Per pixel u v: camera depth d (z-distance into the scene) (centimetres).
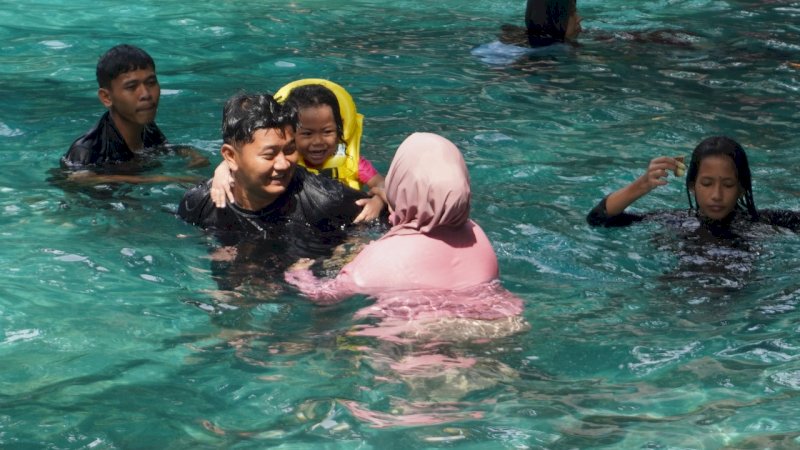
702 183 600
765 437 387
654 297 523
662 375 440
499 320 482
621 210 611
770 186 684
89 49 1034
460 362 448
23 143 757
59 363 451
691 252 577
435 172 492
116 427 399
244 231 587
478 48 1066
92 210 632
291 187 589
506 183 693
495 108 863
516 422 400
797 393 422
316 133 616
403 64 1003
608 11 1270
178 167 712
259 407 414
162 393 426
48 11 1181
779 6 1283
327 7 1263
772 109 863
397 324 475
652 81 948
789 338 473
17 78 926
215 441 389
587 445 383
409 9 1271
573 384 432
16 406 414
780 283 538
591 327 486
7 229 601
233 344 468
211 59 1009
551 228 615
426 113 846
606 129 812
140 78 701
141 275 543
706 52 1056
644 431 393
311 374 440
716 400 418
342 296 499
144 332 480
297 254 560
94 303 510
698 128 813
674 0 1325
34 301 510
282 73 964
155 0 1260
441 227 504
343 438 390
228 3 1259
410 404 416
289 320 490
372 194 605
